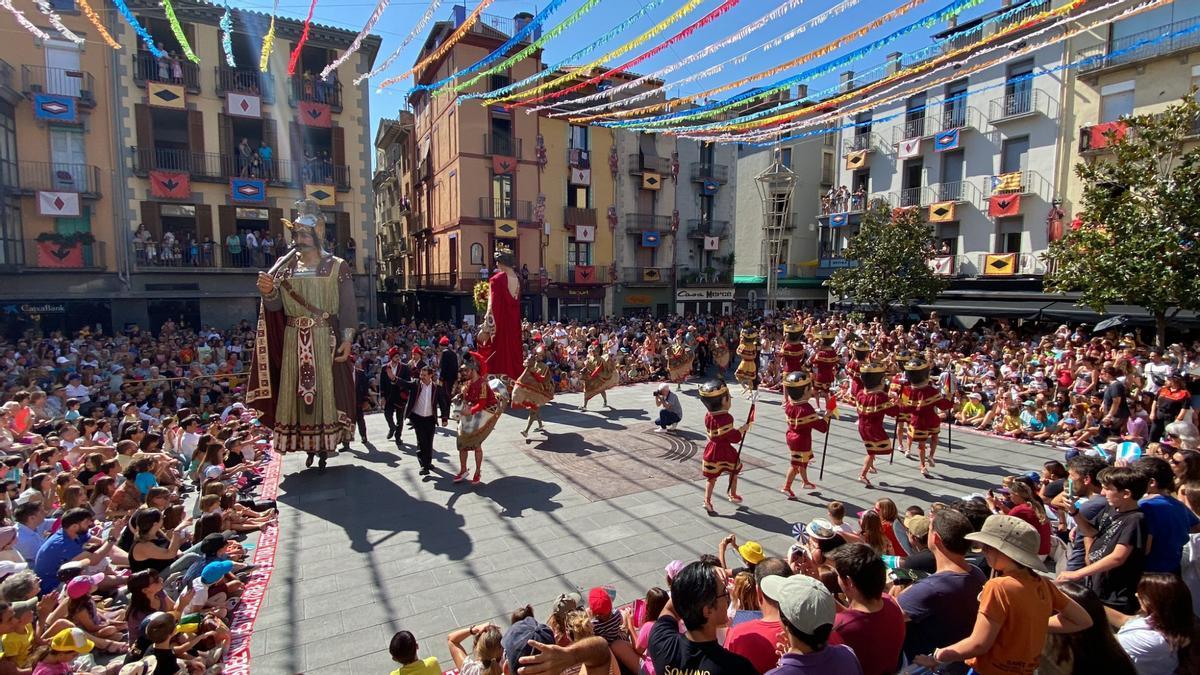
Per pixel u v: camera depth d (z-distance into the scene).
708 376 21.05
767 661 3.32
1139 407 11.39
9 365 14.66
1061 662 3.37
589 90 28.17
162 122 25.55
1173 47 20.19
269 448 11.70
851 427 13.24
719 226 38.28
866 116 32.06
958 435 12.78
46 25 22.00
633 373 19.45
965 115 27.00
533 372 12.09
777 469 10.23
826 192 37.41
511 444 11.80
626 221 35.50
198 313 25.14
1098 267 15.27
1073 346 16.11
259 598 6.18
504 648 4.20
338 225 27.34
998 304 24.77
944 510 3.83
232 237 25.12
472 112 30.45
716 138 14.97
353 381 10.74
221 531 6.63
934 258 26.48
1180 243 14.29
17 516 6.33
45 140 22.28
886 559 5.29
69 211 22.27
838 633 3.22
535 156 32.44
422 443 9.90
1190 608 3.61
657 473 9.98
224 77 24.98
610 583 6.43
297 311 9.96
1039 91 24.30
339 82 26.95
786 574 4.15
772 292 32.69
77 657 4.89
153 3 22.97
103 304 23.78
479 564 6.88
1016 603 3.09
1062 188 23.73
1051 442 11.92
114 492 7.43
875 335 20.09
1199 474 5.44
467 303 31.11
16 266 21.39
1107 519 4.65
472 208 31.02
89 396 13.13
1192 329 19.22
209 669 4.94
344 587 6.39
